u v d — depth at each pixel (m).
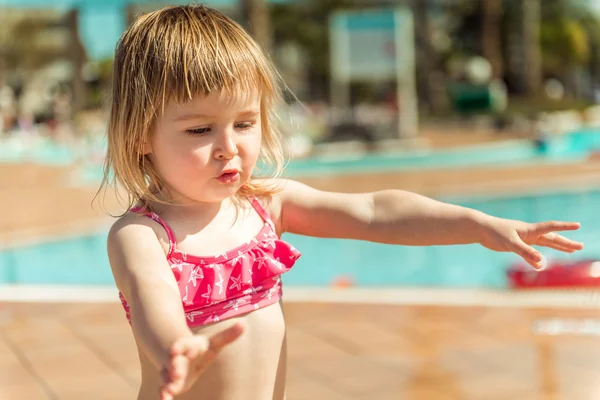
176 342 1.02
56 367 4.38
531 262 1.44
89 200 11.59
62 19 27.73
